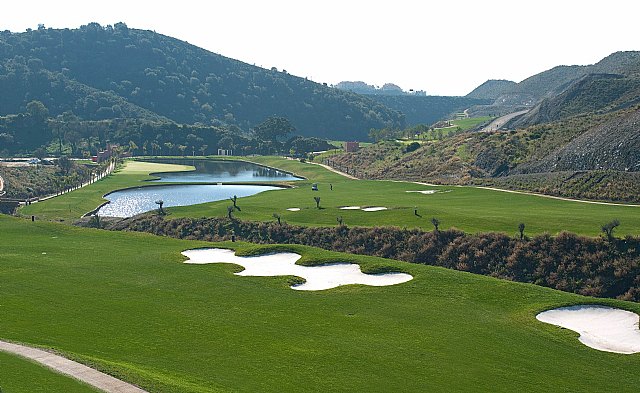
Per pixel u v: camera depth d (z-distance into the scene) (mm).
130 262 45000
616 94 152000
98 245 51594
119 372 23609
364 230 60188
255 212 73125
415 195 85812
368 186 105000
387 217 65062
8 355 24797
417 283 39531
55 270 42094
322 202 80500
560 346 29922
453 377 26000
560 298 36406
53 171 128375
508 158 107500
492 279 40031
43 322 31031
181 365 26078
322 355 27797
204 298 36344
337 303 35844
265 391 23781
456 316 33625
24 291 36688
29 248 49844
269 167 176375
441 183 101688
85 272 41750
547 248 49188
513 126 172375
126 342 28672
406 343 29594
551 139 109625
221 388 23688
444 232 55281
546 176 86750
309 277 42062
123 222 75938
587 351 29469
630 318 33938
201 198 104375
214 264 44812
